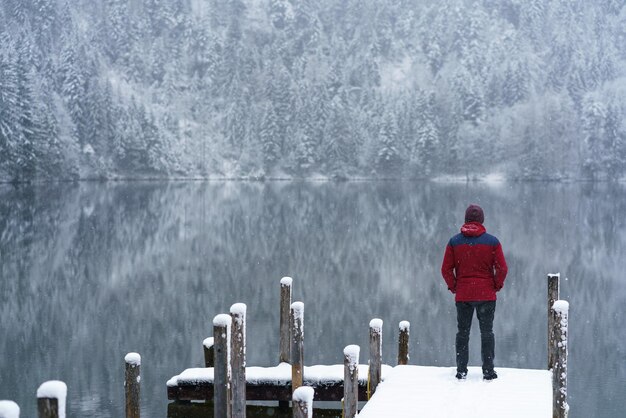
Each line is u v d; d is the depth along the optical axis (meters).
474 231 7.51
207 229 41.53
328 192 85.81
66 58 120.31
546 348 15.50
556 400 6.65
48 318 18.33
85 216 47.50
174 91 155.12
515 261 28.59
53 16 152.62
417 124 123.06
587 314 19.14
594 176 115.31
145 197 70.75
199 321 18.06
